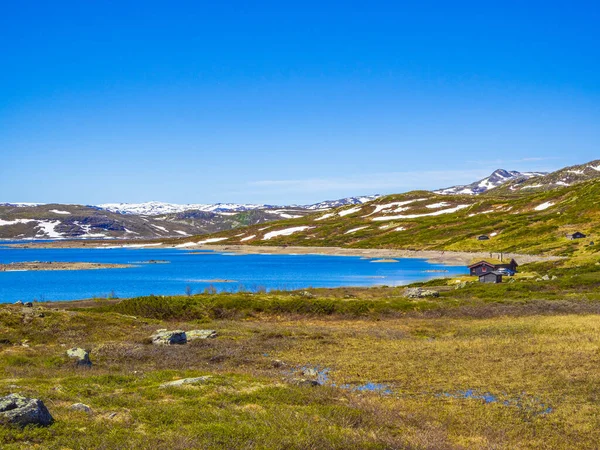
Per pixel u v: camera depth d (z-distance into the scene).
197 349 35.56
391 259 173.62
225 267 157.38
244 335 42.47
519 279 93.69
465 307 58.25
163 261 188.75
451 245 187.50
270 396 21.41
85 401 19.19
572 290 72.25
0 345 34.56
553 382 25.86
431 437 17.77
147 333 42.28
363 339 40.53
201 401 19.92
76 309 56.41
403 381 26.84
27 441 14.36
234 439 15.46
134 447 14.39
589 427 19.58
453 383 26.23
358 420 19.20
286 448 15.22
